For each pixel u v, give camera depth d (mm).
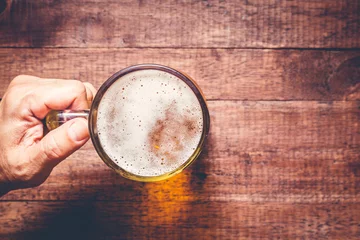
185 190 417
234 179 415
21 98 340
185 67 410
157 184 418
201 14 408
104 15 410
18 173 345
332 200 415
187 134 329
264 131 413
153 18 409
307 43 411
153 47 410
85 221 419
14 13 412
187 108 329
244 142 413
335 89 412
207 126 328
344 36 410
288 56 411
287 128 413
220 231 416
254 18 409
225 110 412
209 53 409
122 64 412
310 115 413
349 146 413
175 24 409
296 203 415
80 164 417
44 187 418
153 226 418
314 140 413
